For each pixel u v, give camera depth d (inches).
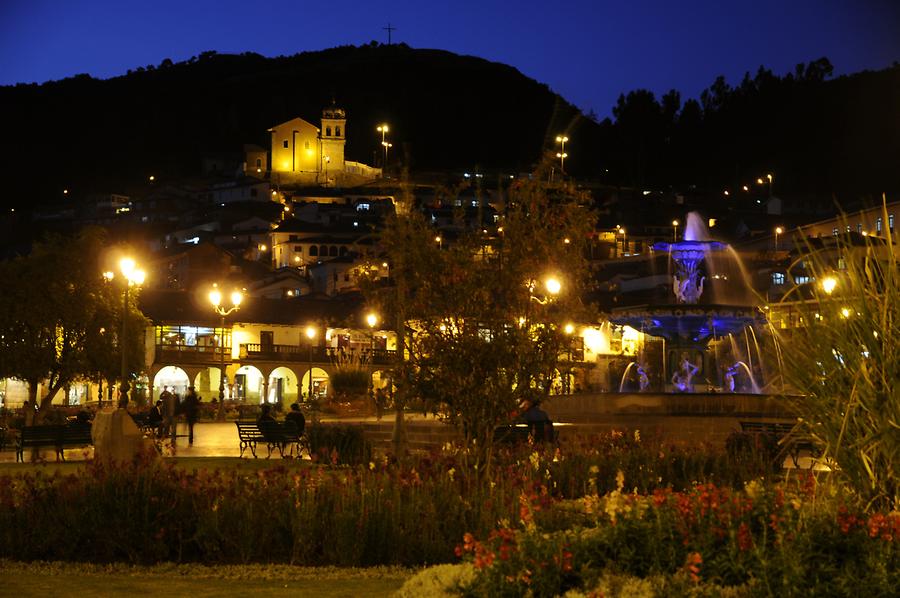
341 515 462.9
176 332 2699.3
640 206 5634.8
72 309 1683.1
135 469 503.2
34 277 1679.4
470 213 3329.2
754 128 7785.4
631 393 1173.7
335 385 2006.6
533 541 315.6
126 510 473.1
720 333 1251.8
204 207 5925.2
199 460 938.7
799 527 301.7
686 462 684.1
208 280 3836.1
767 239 3567.9
